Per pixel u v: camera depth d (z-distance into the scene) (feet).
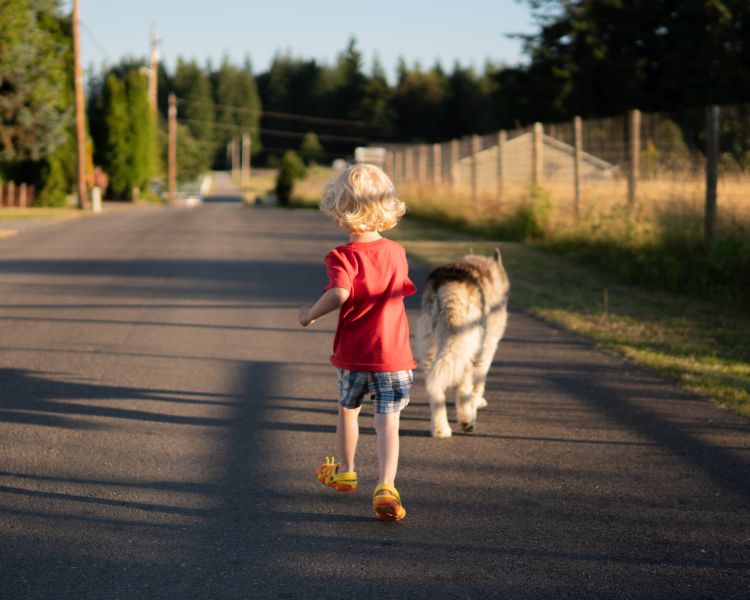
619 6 151.43
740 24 142.61
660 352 23.91
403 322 12.67
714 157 35.27
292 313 31.22
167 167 302.86
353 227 12.25
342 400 12.80
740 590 10.26
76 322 28.99
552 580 10.52
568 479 14.24
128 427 17.10
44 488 13.64
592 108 155.43
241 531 12.04
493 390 20.22
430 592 10.19
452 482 14.10
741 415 17.94
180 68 513.45
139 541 11.65
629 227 41.11
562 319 28.94
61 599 9.94
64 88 128.06
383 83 448.65
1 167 116.47
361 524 12.34
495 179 73.92
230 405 18.84
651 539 11.78
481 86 437.58
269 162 513.04
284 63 532.73
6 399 19.10
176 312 31.14
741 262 32.91
